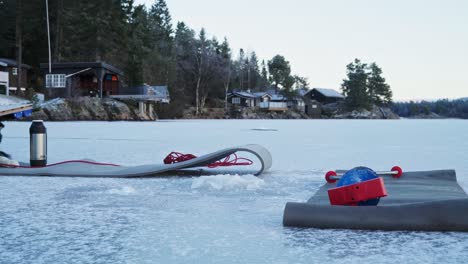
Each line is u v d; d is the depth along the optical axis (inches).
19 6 1846.7
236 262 105.4
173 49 3353.8
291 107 3656.5
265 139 685.9
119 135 754.8
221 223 147.7
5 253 113.2
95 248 117.6
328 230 136.3
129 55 2225.6
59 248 117.7
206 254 112.1
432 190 202.4
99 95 1791.3
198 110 3021.7
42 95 1728.6
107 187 229.8
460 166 330.6
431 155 425.7
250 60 4682.6
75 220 151.9
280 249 116.2
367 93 3873.0
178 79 3139.8
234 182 232.4
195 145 544.7
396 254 110.7
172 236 130.6
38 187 229.5
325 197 190.4
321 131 998.4
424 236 127.3
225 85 3400.6
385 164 348.2
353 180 153.2
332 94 4173.2
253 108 3331.7
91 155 413.7
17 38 1873.8
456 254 110.2
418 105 4965.6
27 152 437.7
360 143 605.9
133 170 276.5
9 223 147.1
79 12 2005.4
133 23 2310.5
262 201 189.9
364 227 136.1
